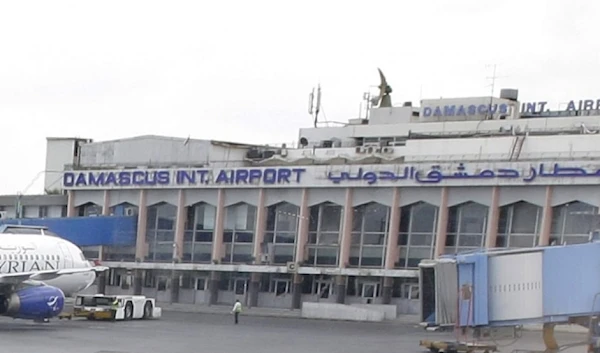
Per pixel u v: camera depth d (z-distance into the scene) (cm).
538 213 8231
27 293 6122
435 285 5169
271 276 9562
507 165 8256
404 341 6081
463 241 8556
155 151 10569
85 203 10556
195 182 9781
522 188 8256
